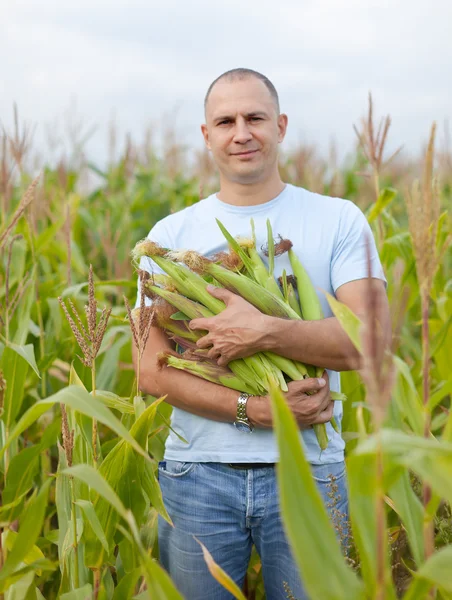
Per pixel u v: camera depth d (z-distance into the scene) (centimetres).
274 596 268
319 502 145
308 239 273
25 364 305
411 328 492
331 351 243
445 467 140
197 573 267
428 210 160
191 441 267
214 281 266
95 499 238
